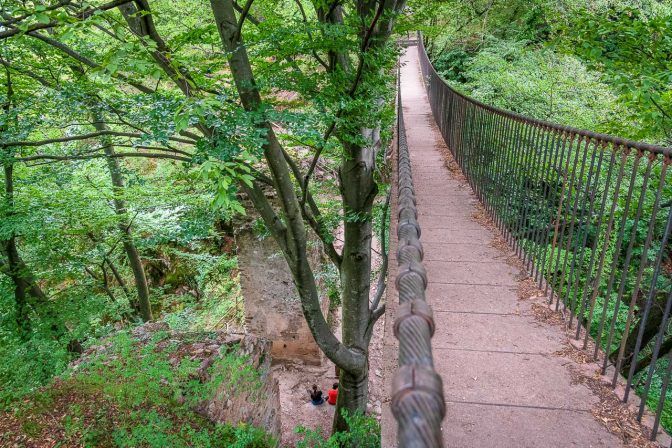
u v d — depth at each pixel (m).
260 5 5.72
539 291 4.12
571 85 9.25
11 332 7.33
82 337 8.13
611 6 9.11
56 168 7.21
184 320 11.45
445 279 4.40
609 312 6.52
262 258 9.40
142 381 4.38
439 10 7.12
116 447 3.82
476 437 2.52
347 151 5.84
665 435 2.48
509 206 5.29
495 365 3.12
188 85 4.46
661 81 4.79
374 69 4.99
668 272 7.27
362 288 6.79
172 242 13.77
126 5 4.50
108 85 5.09
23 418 4.05
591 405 2.72
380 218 9.45
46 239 7.52
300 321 9.78
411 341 1.16
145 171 13.16
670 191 5.59
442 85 11.66
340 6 5.69
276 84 4.66
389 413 2.79
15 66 5.69
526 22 12.63
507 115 5.37
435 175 8.29
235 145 3.61
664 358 6.92
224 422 4.93
